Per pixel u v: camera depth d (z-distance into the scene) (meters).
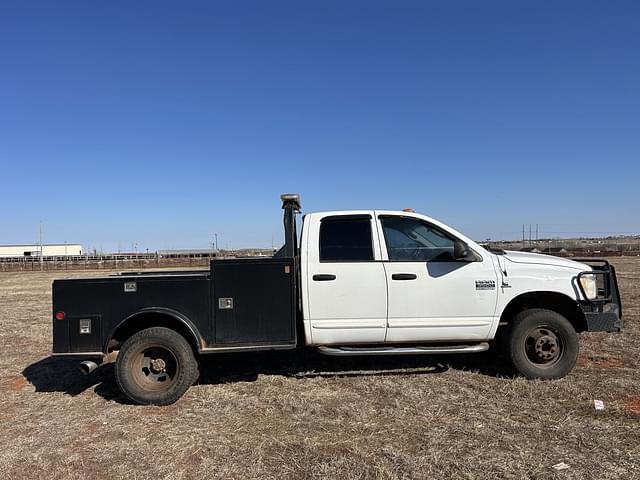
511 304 5.83
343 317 5.50
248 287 5.39
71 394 5.71
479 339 5.64
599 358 6.50
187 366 5.21
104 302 5.34
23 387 6.06
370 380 5.75
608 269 5.74
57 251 91.81
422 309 5.54
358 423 4.47
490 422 4.39
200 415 4.82
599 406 4.70
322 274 5.50
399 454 3.79
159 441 4.23
